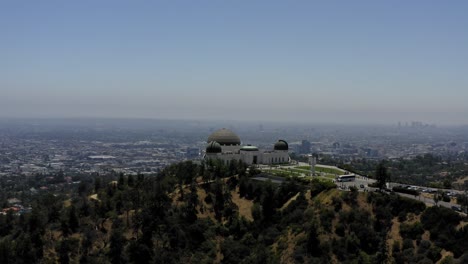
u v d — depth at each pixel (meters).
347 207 196.88
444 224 171.50
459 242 162.38
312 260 174.12
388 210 189.25
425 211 180.50
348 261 169.00
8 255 196.38
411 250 166.62
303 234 188.38
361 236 178.38
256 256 185.12
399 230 178.75
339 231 184.50
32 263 196.38
